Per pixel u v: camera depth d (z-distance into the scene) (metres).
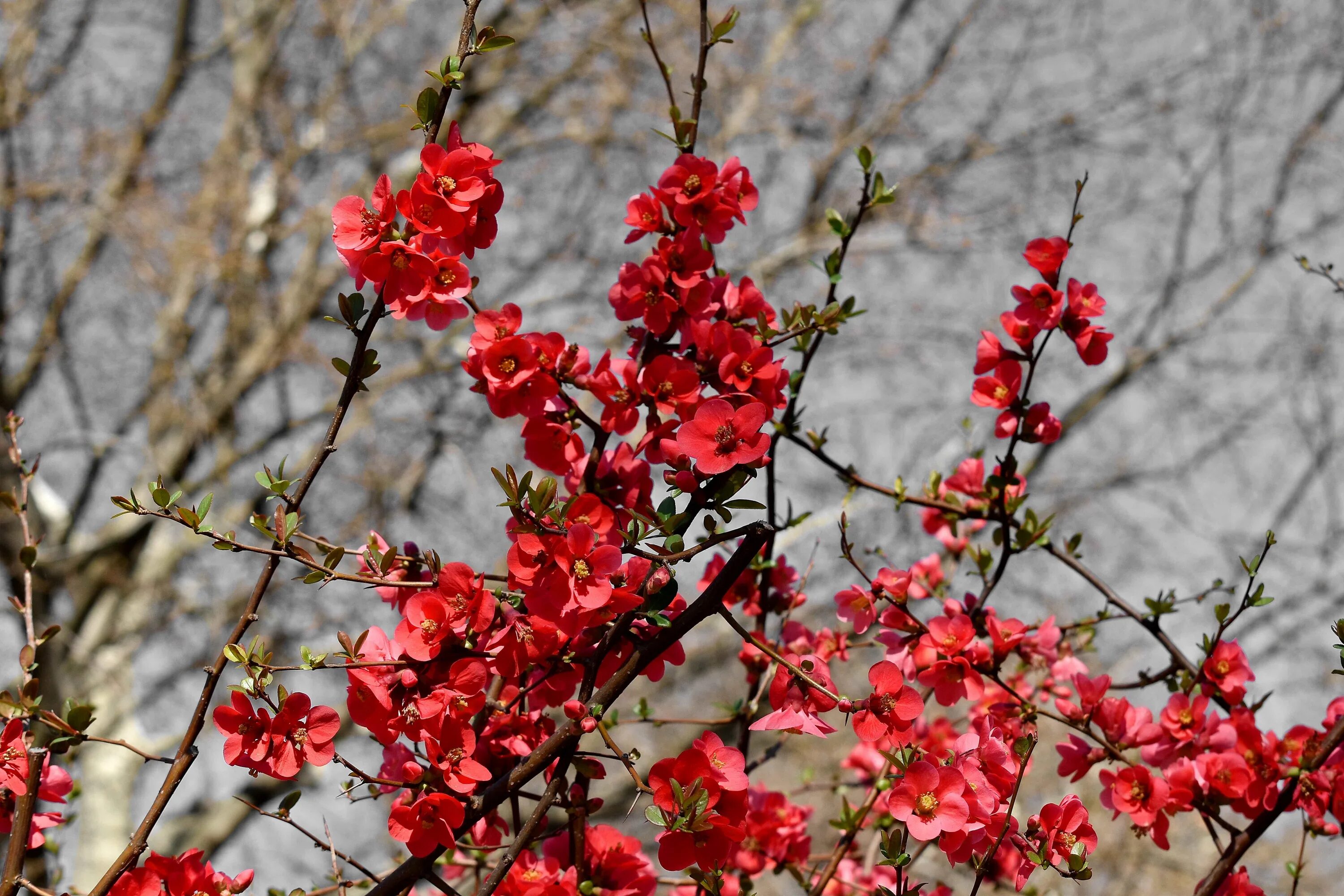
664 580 1.77
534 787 3.43
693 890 2.44
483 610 1.71
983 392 2.45
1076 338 2.36
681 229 2.03
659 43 9.09
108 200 7.96
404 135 9.43
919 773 1.74
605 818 8.32
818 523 7.35
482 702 1.71
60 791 1.86
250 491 9.43
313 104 9.52
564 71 9.91
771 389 1.86
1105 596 2.64
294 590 7.45
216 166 8.77
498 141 10.41
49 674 8.20
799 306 2.10
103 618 8.70
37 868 3.42
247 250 9.02
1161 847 2.13
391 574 1.89
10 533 8.18
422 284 1.75
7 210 7.82
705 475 1.78
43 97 8.30
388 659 1.77
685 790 1.65
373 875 1.75
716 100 9.24
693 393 1.87
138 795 8.91
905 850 1.94
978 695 2.21
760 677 2.59
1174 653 2.50
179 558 8.84
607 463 1.99
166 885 1.75
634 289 1.95
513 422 8.55
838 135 9.75
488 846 2.04
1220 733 2.18
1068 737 2.48
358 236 1.76
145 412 9.27
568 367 1.85
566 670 1.89
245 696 1.68
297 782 8.10
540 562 1.68
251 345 9.51
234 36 10.10
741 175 2.00
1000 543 2.58
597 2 9.74
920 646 2.26
